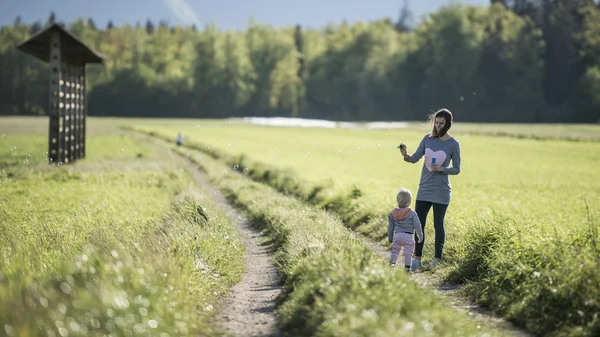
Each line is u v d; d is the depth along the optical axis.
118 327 7.28
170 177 41.06
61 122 50.94
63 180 38.34
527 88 187.50
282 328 9.20
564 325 8.95
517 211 24.72
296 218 19.44
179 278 10.51
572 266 9.95
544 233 13.91
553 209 26.05
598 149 82.50
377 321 7.52
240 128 145.00
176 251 12.60
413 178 44.66
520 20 196.62
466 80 189.50
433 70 193.25
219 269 13.78
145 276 9.38
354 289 8.80
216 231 17.28
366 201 24.41
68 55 54.84
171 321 8.40
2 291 7.98
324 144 93.81
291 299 10.42
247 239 20.38
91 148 73.38
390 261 13.52
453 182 42.78
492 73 192.38
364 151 80.88
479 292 11.39
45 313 7.34
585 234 11.53
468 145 89.44
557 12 199.25
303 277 11.05
